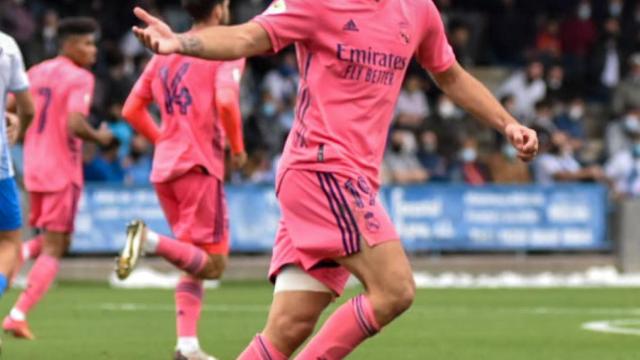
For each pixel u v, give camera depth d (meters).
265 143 60.91
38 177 30.08
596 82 74.38
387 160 58.00
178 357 24.59
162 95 24.89
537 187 54.53
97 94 59.81
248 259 52.16
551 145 61.22
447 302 41.59
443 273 53.66
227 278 51.75
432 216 53.97
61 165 30.17
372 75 16.83
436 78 18.30
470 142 59.66
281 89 64.56
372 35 16.81
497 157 59.50
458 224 54.09
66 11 69.12
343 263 16.64
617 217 55.12
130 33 67.75
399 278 16.47
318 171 16.59
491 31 75.88
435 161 60.44
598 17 78.12
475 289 47.81
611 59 74.50
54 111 30.25
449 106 65.44
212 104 24.78
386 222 16.64
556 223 54.75
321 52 16.73
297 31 16.58
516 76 69.88
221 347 27.77
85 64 30.73
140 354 26.47
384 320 16.53
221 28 16.06
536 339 30.08
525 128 17.69
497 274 54.16
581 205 54.91
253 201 52.28
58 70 30.08
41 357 25.88
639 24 75.81
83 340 29.12
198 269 24.31
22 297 29.44
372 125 16.89
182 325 24.59
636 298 43.66
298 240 16.70
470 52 74.06
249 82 65.75
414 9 17.45
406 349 27.72
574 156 65.00
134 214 51.06
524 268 54.38
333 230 16.52
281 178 16.89
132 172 54.62
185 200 24.80
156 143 25.42
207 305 39.44
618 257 55.22
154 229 51.09
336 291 17.03
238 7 74.06
